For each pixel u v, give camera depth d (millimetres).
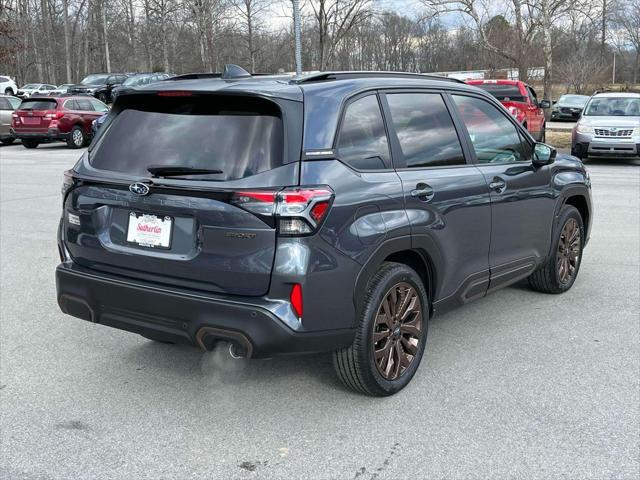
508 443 3381
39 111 22469
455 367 4348
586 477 3080
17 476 3123
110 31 63188
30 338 4910
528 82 33812
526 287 6145
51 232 8719
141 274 3639
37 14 65875
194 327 3408
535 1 27391
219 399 3916
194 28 44812
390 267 3836
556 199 5477
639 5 50344
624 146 16266
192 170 3410
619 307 5535
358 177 3592
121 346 4762
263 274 3279
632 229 8562
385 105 4008
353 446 3375
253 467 3195
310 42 40094
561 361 4430
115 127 3922
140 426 3602
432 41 54938
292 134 3389
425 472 3135
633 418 3635
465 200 4320
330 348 3504
